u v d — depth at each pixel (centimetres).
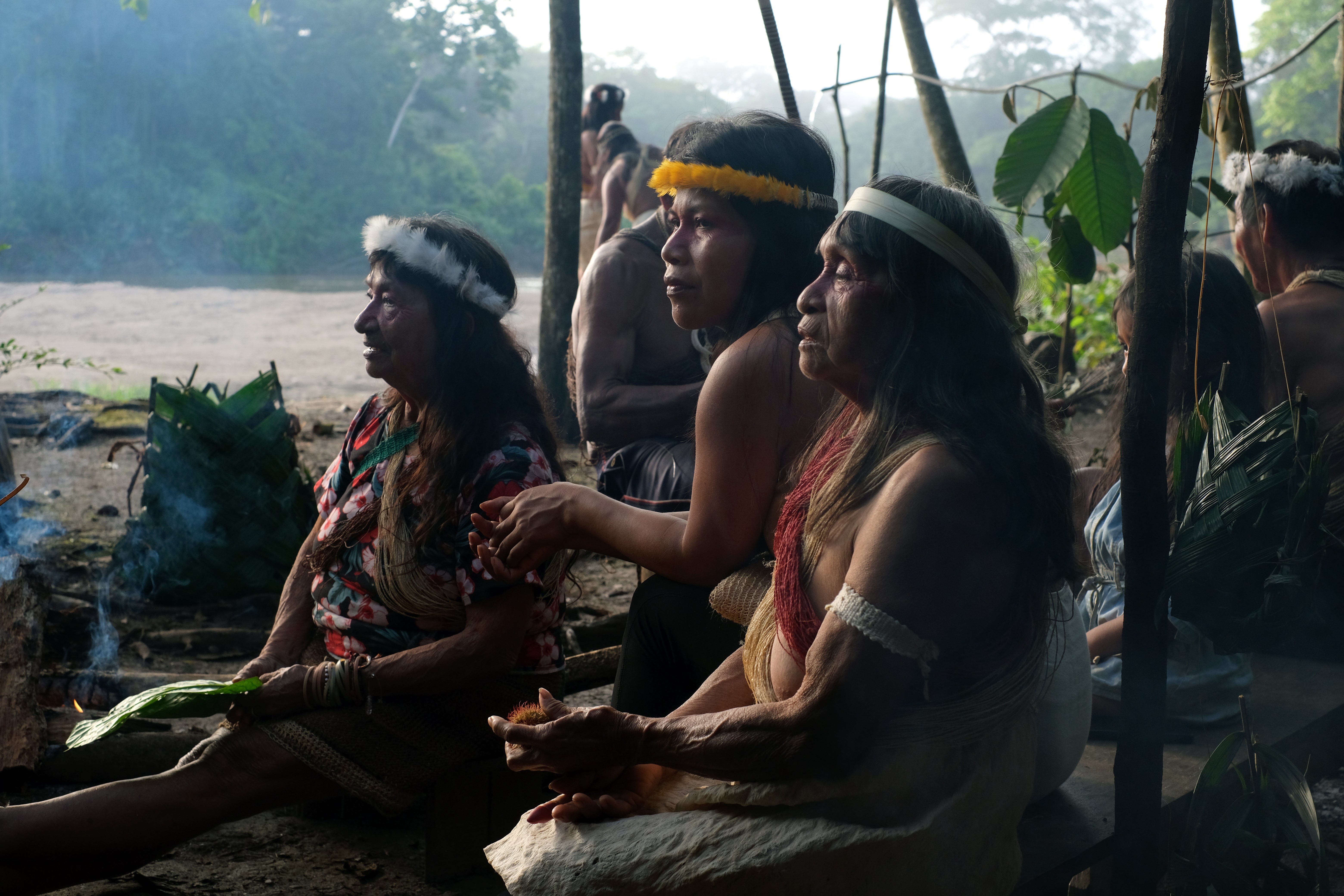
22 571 360
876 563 153
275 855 287
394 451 254
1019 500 157
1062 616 205
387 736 251
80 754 301
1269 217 319
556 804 184
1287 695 287
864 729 157
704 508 204
